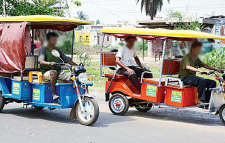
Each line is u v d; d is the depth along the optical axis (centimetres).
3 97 727
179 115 768
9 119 670
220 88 650
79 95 620
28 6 1480
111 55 792
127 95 739
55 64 653
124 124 649
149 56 2341
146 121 688
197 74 1509
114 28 749
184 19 2195
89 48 3403
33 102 670
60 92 625
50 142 507
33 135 547
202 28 2317
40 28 703
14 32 661
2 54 689
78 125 626
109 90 774
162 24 2550
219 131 607
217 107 663
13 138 527
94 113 607
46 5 1558
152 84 700
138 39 761
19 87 668
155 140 532
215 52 1564
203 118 736
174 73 756
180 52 721
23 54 646
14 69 669
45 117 703
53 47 671
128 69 727
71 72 635
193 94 679
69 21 643
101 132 575
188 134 579
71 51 713
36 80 668
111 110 764
